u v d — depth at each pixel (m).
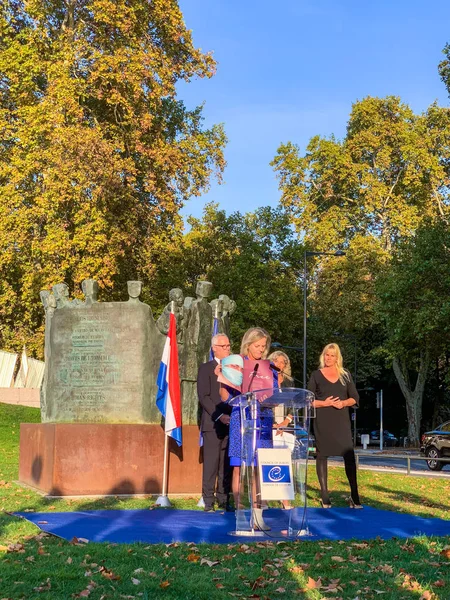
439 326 38.78
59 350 13.77
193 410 13.56
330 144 53.19
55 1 33.91
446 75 42.28
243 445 8.41
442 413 65.81
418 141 51.53
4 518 9.35
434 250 39.91
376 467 23.73
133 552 7.05
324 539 8.10
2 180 32.56
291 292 49.06
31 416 31.77
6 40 32.25
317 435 11.17
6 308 34.75
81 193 30.44
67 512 10.08
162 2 32.97
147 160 32.75
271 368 8.94
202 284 13.97
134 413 13.30
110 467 12.66
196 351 13.69
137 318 13.47
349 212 54.19
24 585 5.82
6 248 31.42
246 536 8.20
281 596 5.70
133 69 31.48
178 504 11.63
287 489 8.31
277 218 51.50
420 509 11.34
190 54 34.59
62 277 30.78
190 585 5.87
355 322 53.47
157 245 33.59
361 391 67.06
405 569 6.59
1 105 33.31
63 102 30.64
